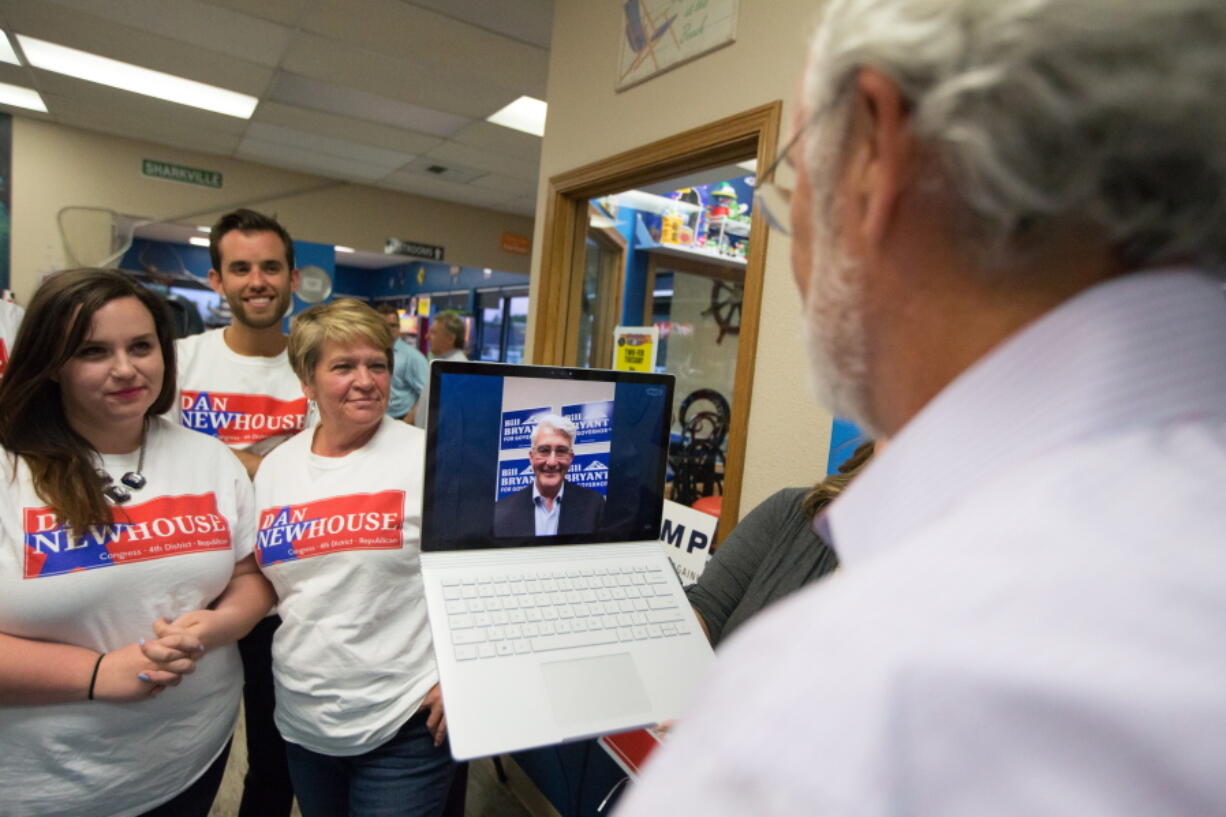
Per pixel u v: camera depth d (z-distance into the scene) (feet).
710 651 2.59
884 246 1.00
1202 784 0.49
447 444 2.61
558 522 2.81
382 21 10.91
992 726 0.56
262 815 5.01
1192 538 0.63
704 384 16.72
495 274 28.66
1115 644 0.56
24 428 3.29
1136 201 0.80
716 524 5.28
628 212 15.26
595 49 7.69
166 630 3.35
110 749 3.27
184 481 3.72
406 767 3.86
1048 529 0.67
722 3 5.82
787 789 0.60
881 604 0.69
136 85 14.66
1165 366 0.78
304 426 5.60
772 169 1.39
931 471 0.90
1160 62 0.75
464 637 2.35
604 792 4.99
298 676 3.82
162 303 3.79
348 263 37.81
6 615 3.07
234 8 10.77
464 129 16.01
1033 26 0.78
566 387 2.82
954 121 0.85
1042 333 0.84
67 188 17.95
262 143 18.35
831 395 1.21
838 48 1.00
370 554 3.79
